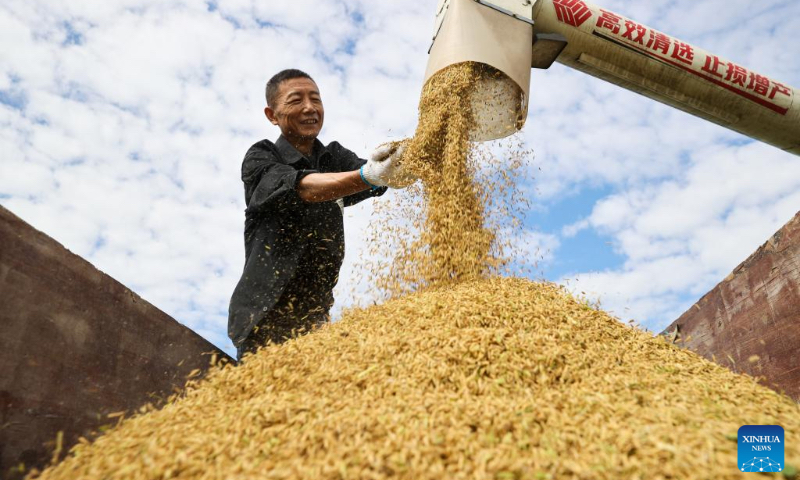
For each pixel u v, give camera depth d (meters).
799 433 1.93
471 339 2.46
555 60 4.36
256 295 3.78
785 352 3.48
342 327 2.87
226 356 3.48
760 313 3.77
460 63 3.75
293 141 4.31
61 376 2.31
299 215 3.97
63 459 2.24
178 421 2.07
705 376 2.59
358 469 1.62
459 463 1.64
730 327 4.12
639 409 2.01
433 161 3.69
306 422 1.95
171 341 3.03
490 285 3.12
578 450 1.74
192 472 1.70
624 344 2.79
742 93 4.42
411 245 3.50
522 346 2.44
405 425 1.85
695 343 4.64
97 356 2.52
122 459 1.80
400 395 2.10
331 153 4.57
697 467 1.60
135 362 2.73
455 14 3.87
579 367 2.40
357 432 1.81
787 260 3.55
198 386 2.67
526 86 3.84
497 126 4.04
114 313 2.67
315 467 1.64
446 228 3.37
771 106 4.47
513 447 1.73
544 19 4.10
